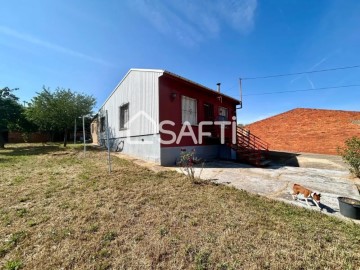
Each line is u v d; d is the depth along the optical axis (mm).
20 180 5141
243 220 3135
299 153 12969
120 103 11086
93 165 7176
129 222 3021
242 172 6848
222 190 4637
